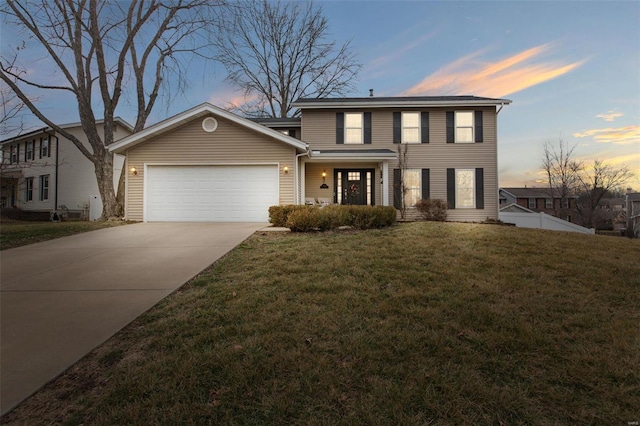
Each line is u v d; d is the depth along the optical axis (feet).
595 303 10.67
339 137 44.24
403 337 8.20
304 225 25.43
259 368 6.86
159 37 43.78
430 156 43.93
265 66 71.87
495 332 8.47
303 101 45.34
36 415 5.70
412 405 5.82
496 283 12.61
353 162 43.55
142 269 15.40
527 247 19.40
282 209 29.35
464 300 10.82
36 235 25.39
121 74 41.73
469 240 21.57
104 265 16.19
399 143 44.14
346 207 28.71
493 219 42.93
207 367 6.94
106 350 7.95
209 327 8.99
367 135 44.27
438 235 23.56
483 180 43.57
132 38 41.52
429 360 7.18
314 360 7.14
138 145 34.60
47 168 61.57
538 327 8.81
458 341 8.07
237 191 34.53
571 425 5.38
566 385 6.40
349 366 6.95
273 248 19.31
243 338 8.25
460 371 6.80
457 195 43.73
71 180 58.13
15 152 69.82
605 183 84.79
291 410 5.67
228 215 34.37
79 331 8.99
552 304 10.50
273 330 8.66
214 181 34.55
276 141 34.47
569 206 95.45
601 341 8.11
